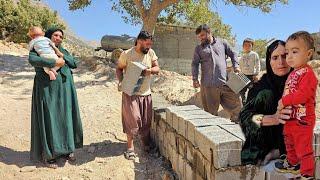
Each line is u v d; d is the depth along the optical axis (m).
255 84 2.73
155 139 5.49
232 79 5.25
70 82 4.70
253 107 2.67
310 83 2.34
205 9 20.83
